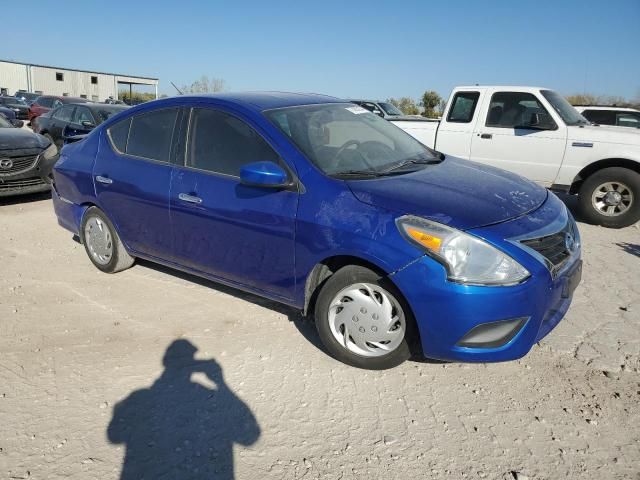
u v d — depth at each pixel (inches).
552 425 108.5
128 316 158.7
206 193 145.4
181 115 158.9
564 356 134.4
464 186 129.5
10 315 159.9
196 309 162.7
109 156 177.5
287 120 143.6
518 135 289.7
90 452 102.4
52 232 250.1
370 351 124.7
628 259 212.4
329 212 122.1
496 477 95.0
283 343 141.6
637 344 140.0
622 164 266.1
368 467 97.6
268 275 137.3
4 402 117.9
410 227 111.5
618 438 104.6
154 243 166.6
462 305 107.4
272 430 108.0
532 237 112.9
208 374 127.9
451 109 317.1
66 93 2309.3
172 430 108.4
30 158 303.9
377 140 157.2
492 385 122.5
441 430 107.3
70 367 131.7
